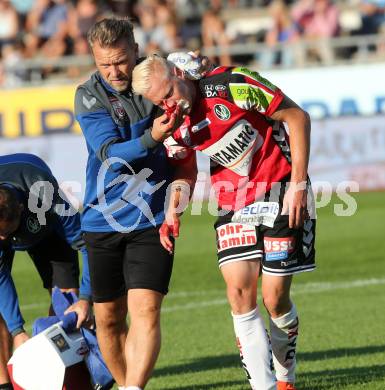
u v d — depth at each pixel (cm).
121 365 1916
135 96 1797
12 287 1927
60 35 6562
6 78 6234
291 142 1856
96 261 1864
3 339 1972
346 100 5741
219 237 1925
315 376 2206
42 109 5641
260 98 1822
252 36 6881
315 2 6594
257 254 1894
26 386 1770
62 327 1858
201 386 2169
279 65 6297
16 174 1956
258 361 1864
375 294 3288
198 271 3869
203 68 1827
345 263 3878
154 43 6512
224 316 3058
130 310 1800
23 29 6912
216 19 6669
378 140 5734
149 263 1808
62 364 1766
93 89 1803
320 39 6375
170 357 2530
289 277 1902
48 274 2159
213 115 1823
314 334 2708
